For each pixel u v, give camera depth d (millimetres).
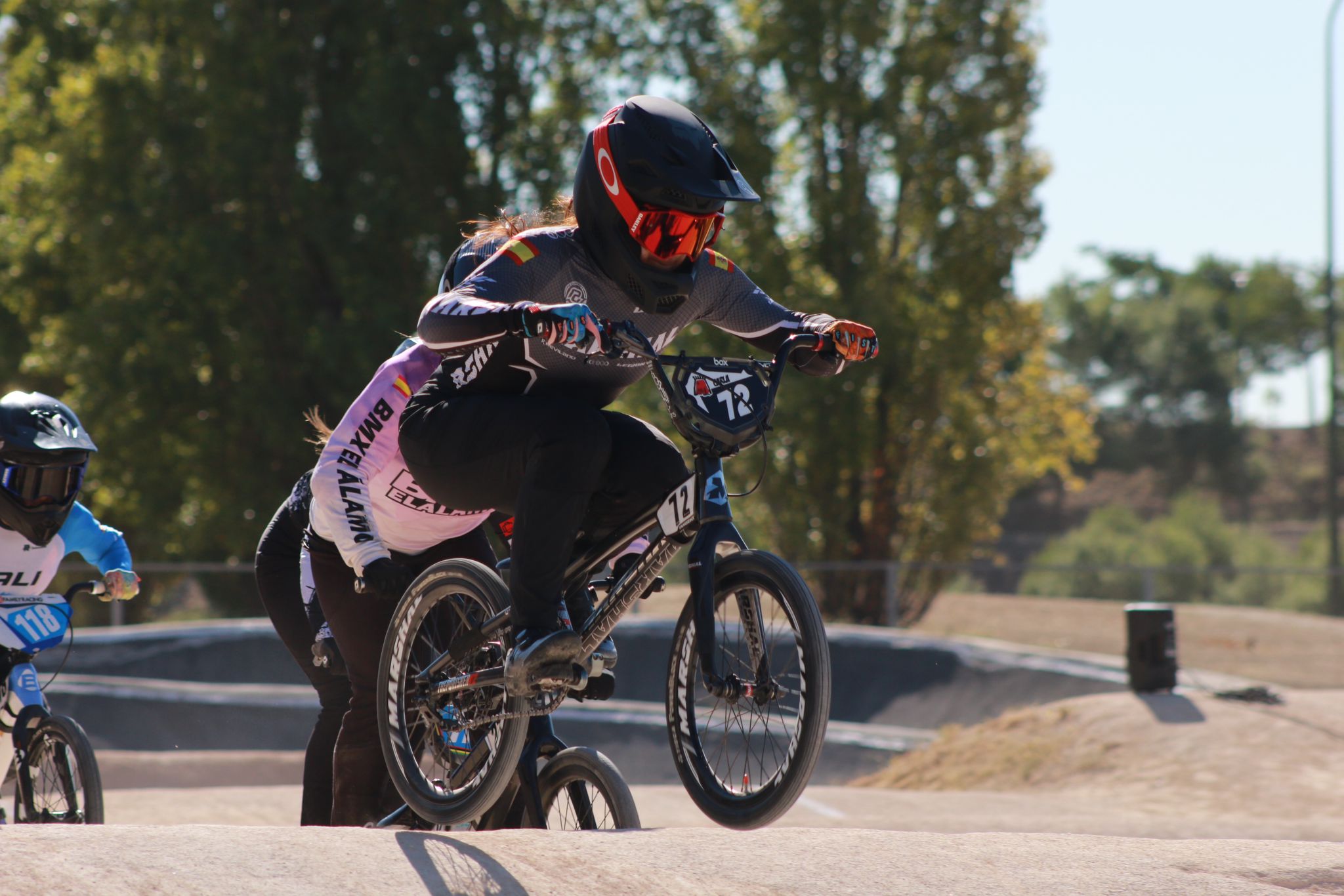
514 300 12172
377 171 85500
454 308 11562
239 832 10203
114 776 39094
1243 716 36625
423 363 14633
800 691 11320
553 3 89938
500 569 14969
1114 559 119562
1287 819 28062
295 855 9625
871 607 76688
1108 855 11062
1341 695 39688
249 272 86750
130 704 51031
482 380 12680
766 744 11953
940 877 10117
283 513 18719
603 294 12734
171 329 88125
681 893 9547
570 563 12930
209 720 50906
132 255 90062
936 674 52375
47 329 99875
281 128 86938
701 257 13438
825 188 83438
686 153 11891
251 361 86812
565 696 12484
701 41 85125
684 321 13414
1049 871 10438
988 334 89938
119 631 55000
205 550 91062
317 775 17969
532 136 91688
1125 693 40594
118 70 90875
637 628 55562
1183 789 31562
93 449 19031
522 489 11906
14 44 111688
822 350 12914
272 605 18531
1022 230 83625
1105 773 34219
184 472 90750
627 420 12867
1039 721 40031
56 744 18016
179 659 54344
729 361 12023
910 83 83625
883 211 85125
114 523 97750
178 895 8625
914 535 86625
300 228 87938
